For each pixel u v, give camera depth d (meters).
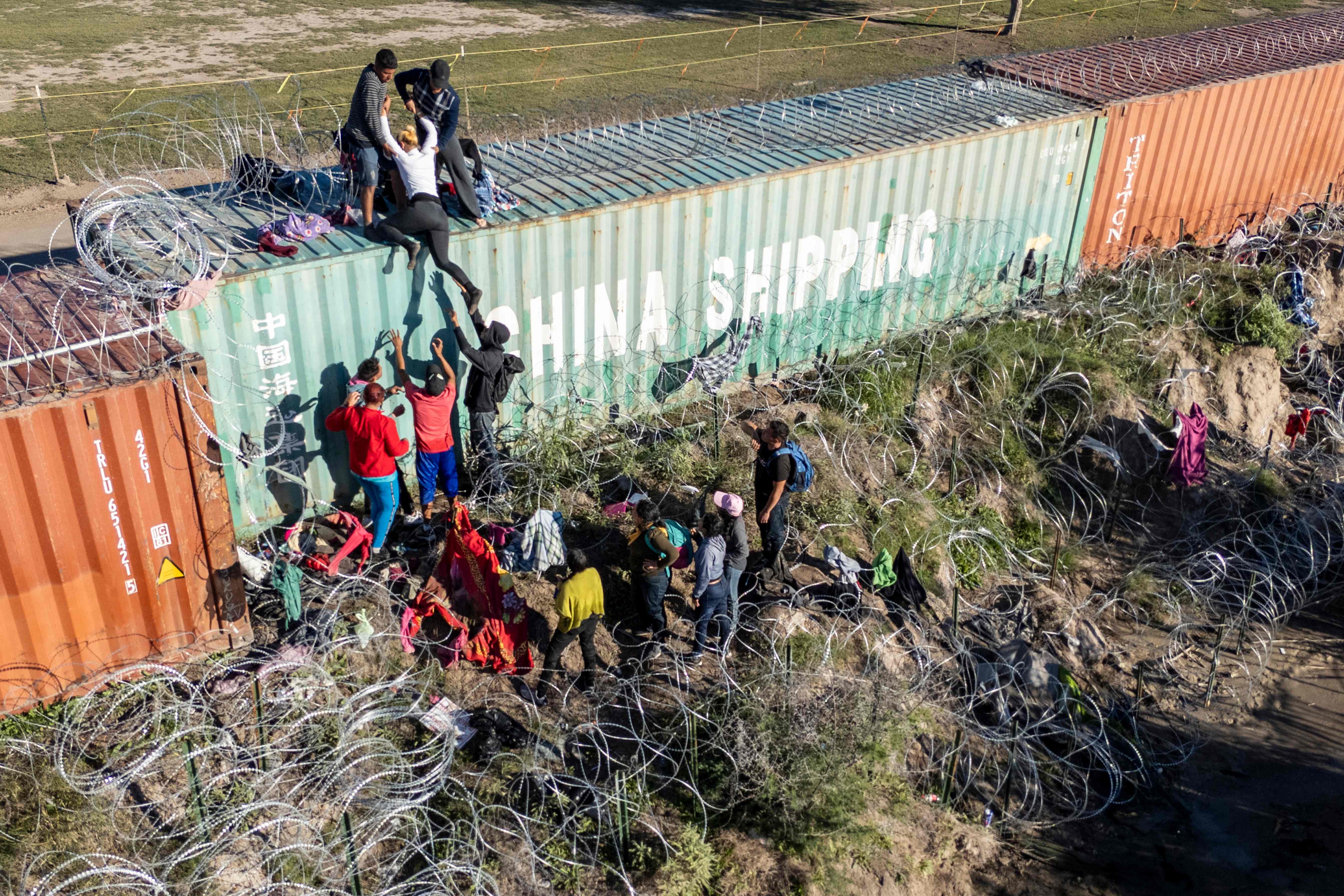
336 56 27.23
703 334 11.48
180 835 6.94
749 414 11.67
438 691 8.14
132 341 7.52
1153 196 15.11
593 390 10.92
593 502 10.16
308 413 9.11
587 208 10.00
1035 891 8.04
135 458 7.19
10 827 6.89
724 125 12.91
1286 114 16.06
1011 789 8.79
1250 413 14.04
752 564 9.62
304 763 7.30
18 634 7.18
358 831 6.86
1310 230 16.97
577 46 28.08
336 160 14.62
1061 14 33.19
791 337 12.24
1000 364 12.60
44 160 18.86
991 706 9.45
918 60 27.06
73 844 6.82
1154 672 10.30
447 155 9.02
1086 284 14.84
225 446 7.68
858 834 7.76
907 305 13.09
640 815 7.48
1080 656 10.34
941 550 10.77
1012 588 10.84
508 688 8.31
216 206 9.83
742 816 7.70
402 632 8.23
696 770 7.89
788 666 8.55
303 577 8.69
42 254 15.11
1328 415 14.04
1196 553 11.62
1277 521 12.24
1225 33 19.12
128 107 22.17
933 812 8.36
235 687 7.80
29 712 7.45
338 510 9.59
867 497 11.02
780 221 11.46
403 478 9.48
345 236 9.13
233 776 7.24
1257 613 11.15
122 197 9.27
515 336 10.12
